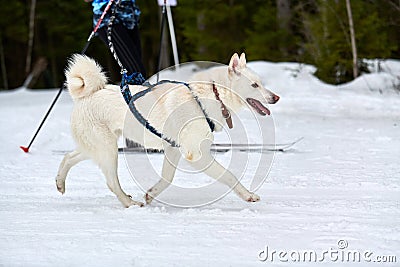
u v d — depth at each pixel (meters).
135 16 7.69
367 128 9.30
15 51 30.06
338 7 15.27
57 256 3.64
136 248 3.77
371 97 12.62
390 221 4.32
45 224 4.44
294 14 19.05
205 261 3.49
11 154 7.84
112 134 5.14
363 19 15.27
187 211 4.73
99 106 5.13
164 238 3.98
